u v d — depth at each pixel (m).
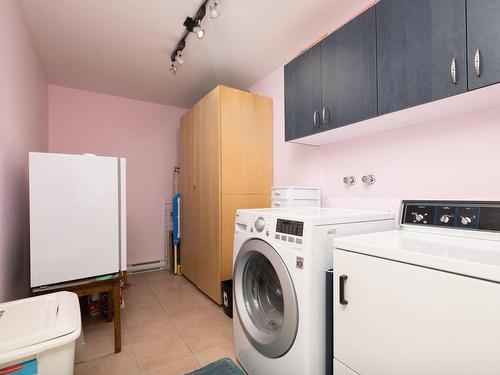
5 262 1.49
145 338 1.84
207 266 2.55
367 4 1.74
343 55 1.47
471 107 1.19
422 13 1.10
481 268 0.63
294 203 2.01
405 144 1.55
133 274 3.37
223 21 1.93
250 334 1.36
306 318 1.04
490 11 0.90
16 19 1.69
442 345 0.69
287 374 1.13
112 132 3.38
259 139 2.61
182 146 3.26
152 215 3.62
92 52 2.37
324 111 1.59
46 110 2.89
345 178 1.91
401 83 1.18
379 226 1.37
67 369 0.91
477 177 1.26
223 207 2.37
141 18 1.90
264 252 1.27
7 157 1.53
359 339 0.90
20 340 0.82
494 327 0.61
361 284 0.90
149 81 2.97
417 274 0.75
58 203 1.53
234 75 2.81
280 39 2.16
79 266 1.58
